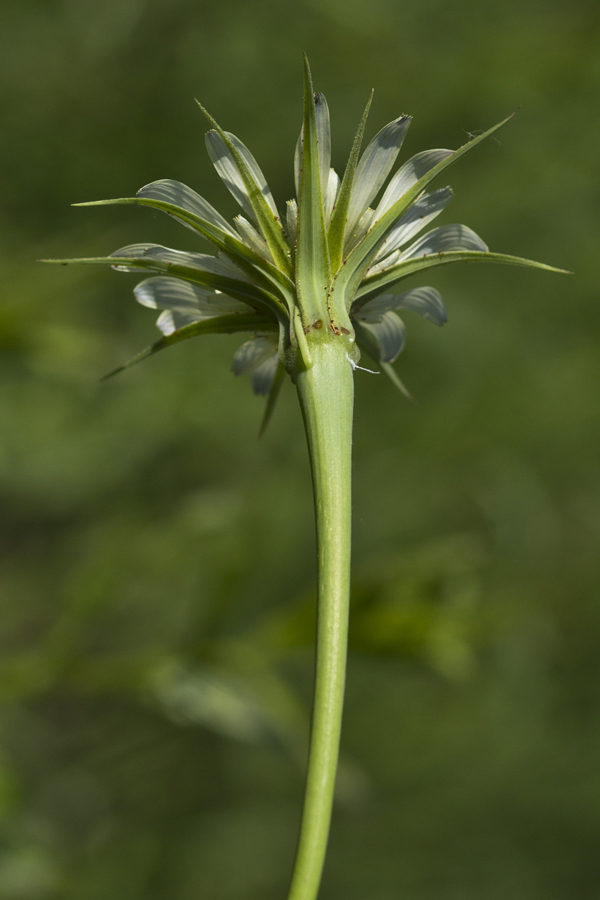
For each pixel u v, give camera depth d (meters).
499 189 1.27
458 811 1.10
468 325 1.26
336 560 0.40
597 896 1.06
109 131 1.33
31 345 0.74
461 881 1.05
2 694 0.60
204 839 1.06
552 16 1.40
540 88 1.33
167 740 1.08
